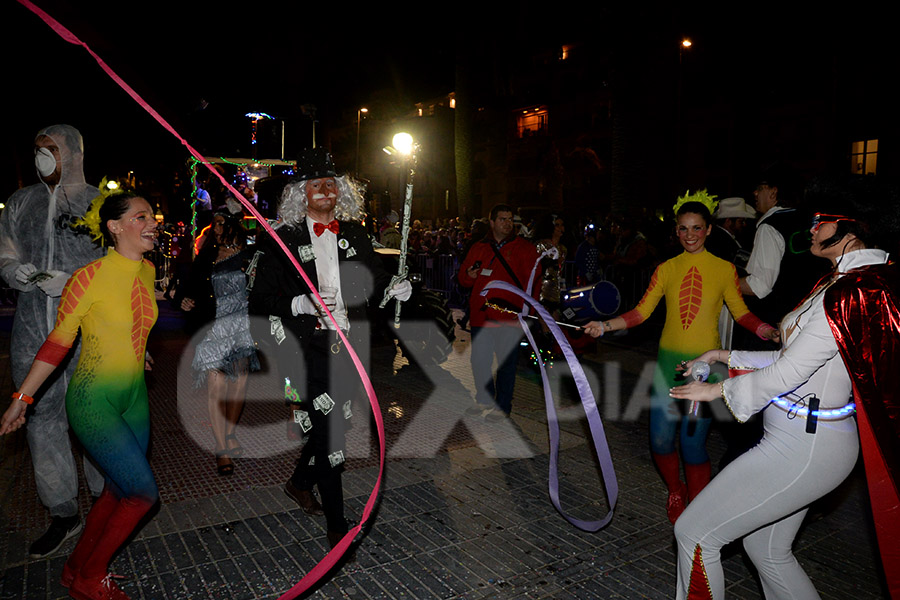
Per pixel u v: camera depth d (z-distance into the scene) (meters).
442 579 3.07
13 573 3.00
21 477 4.15
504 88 24.64
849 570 3.21
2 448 4.66
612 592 3.00
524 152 41.88
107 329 2.63
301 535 3.45
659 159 15.61
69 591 2.71
